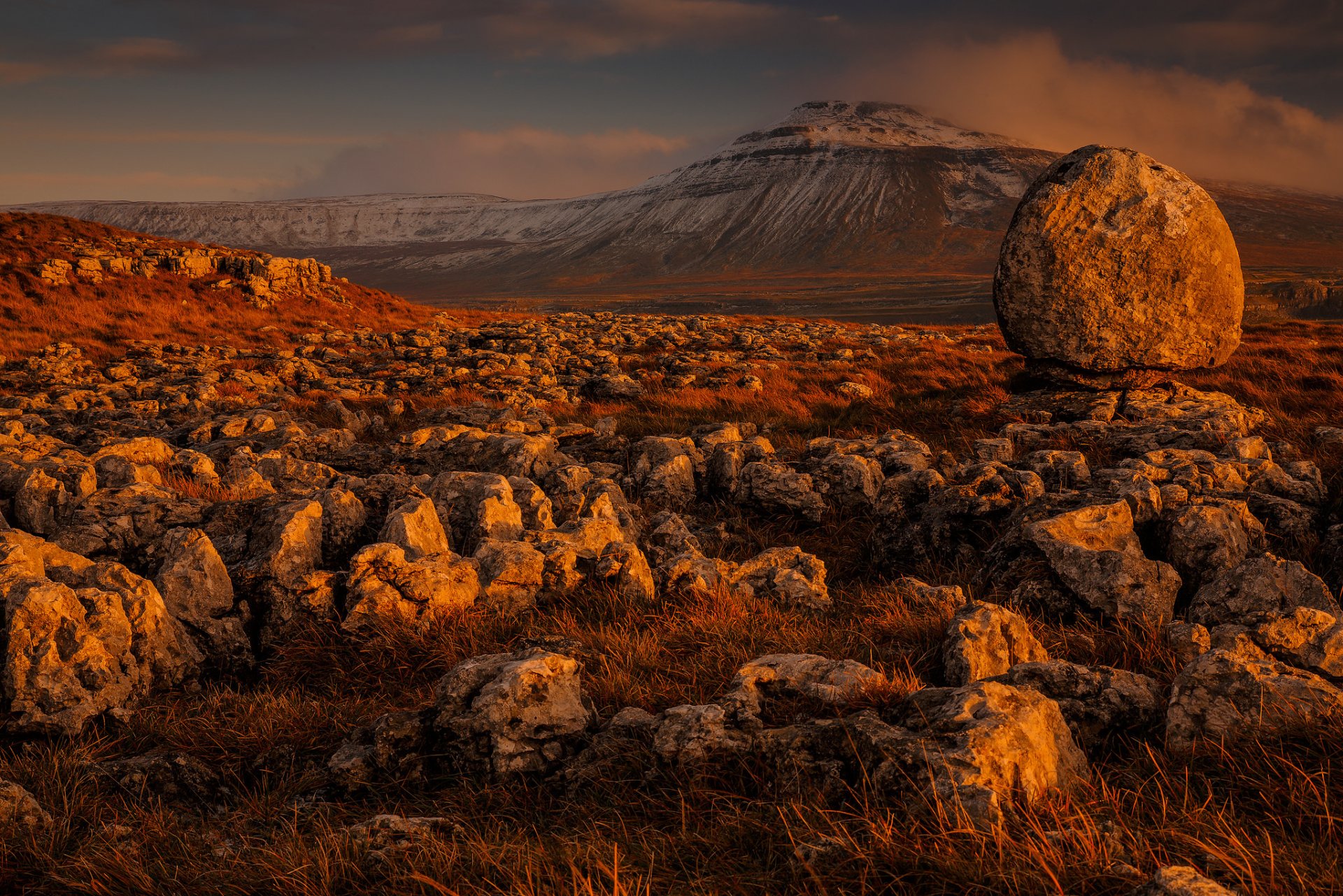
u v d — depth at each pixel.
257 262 49.62
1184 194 15.62
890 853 3.80
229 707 6.39
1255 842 3.78
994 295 16.95
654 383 25.58
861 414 18.80
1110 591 7.29
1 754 5.54
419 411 22.52
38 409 22.30
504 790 4.95
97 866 4.32
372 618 7.13
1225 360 16.36
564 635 7.18
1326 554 8.08
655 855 4.14
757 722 5.07
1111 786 4.60
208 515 9.32
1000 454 13.20
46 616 5.92
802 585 8.34
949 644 6.11
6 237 47.41
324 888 4.00
